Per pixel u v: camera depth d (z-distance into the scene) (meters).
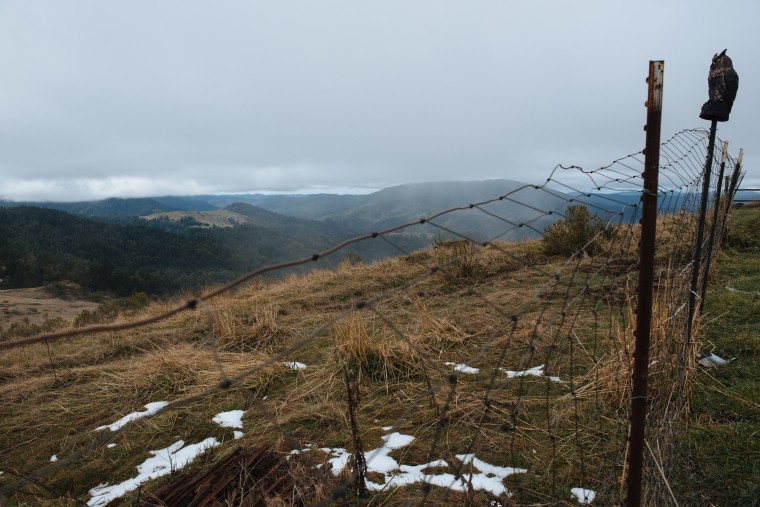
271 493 2.28
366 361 3.99
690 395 2.87
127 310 10.30
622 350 2.81
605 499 2.12
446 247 9.09
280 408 3.47
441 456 2.66
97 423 3.60
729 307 4.33
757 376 3.12
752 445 2.43
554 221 8.23
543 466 2.46
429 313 5.48
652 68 1.51
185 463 2.86
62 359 5.41
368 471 2.57
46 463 3.08
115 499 2.58
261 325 5.61
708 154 2.80
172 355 4.62
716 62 2.65
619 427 2.58
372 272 8.27
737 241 7.21
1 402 4.20
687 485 2.23
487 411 3.05
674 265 3.86
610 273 6.06
